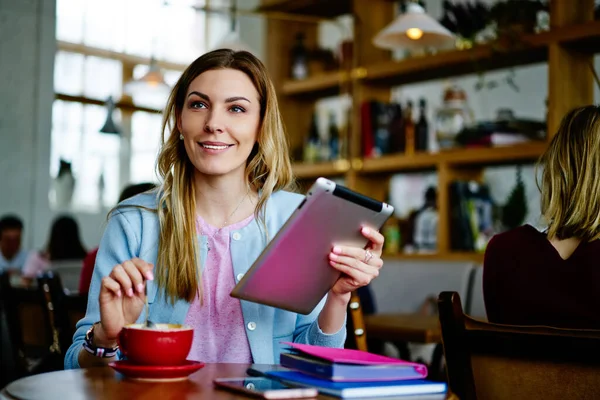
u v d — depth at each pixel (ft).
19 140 20.66
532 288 5.38
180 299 4.89
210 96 4.92
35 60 20.97
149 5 24.75
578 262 5.28
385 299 13.17
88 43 23.97
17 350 9.36
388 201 15.47
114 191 24.58
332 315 4.63
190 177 5.13
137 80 14.62
